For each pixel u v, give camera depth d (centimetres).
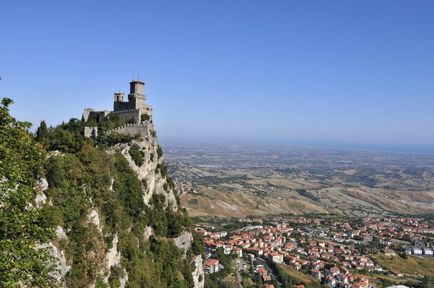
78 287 6819
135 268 8906
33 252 4503
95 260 7338
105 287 7419
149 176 11606
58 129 9869
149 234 10706
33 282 4569
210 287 17300
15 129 4950
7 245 4188
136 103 12544
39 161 6975
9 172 4634
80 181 8150
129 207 9925
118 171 10131
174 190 13425
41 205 6631
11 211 4559
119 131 11500
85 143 9669
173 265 10875
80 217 7488
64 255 6688
